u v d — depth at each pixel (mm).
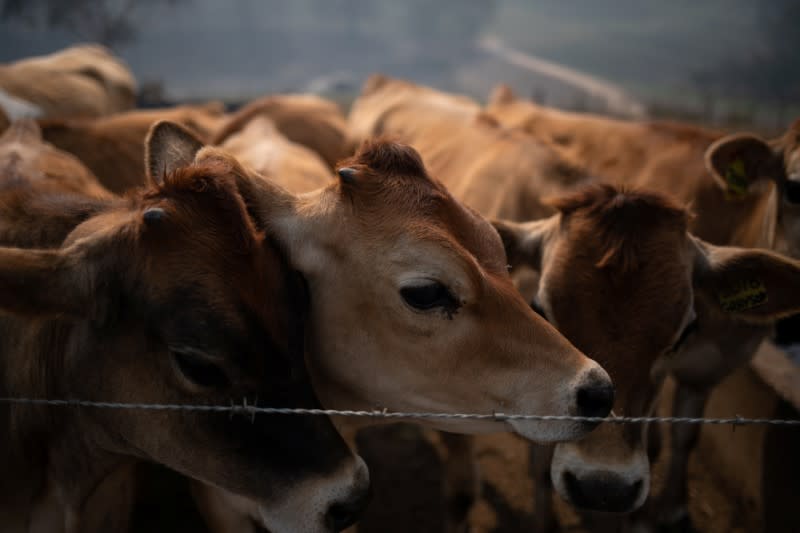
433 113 6172
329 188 2527
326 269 2436
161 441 2301
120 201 2559
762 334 3982
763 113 28781
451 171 5156
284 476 2258
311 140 6301
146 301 2158
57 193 2734
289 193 2604
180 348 2145
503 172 4473
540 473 3746
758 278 3080
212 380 2182
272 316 2230
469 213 2537
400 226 2359
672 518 4363
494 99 7125
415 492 4688
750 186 4242
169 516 4254
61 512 2674
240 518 3041
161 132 2961
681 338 2988
